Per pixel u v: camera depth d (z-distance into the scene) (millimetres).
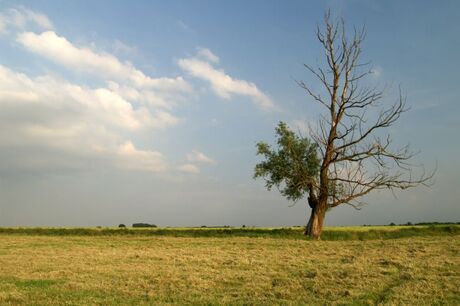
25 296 15055
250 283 17297
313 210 45938
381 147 45094
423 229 48156
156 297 15109
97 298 14828
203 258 25250
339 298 14578
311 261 23672
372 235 46438
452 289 15312
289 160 46750
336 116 46375
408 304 13555
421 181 45438
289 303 14039
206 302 14273
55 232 51719
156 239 42062
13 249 32438
